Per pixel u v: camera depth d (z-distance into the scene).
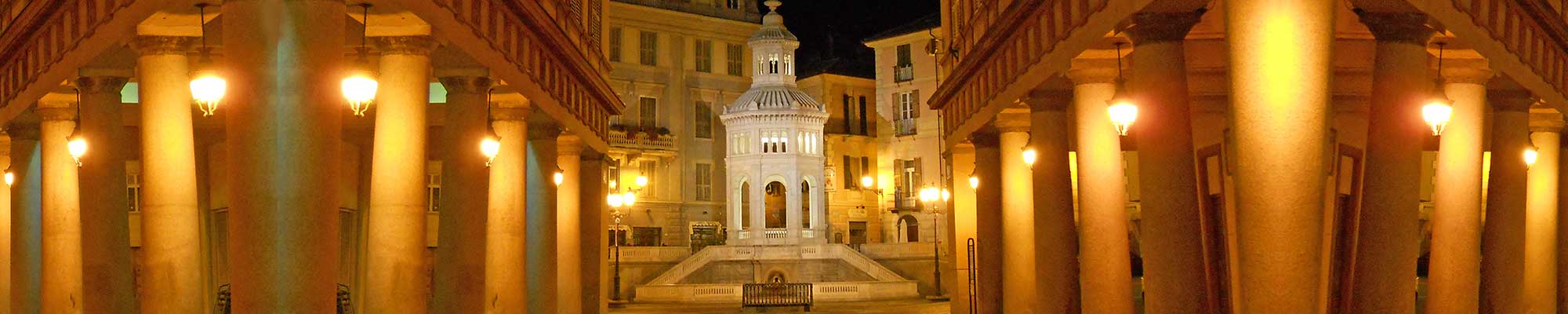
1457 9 20.33
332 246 17.97
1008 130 31.45
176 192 22.16
